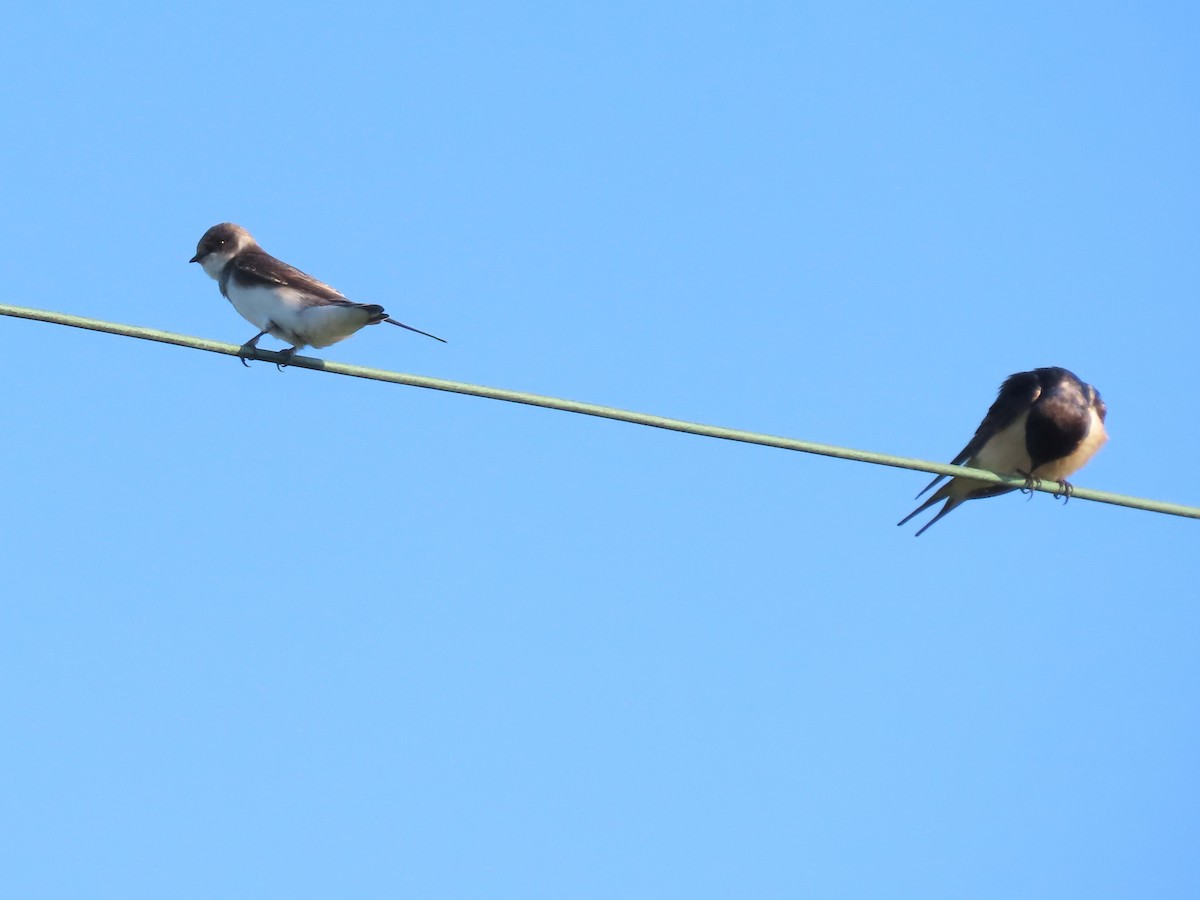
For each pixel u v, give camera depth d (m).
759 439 11.89
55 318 10.80
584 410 11.48
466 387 11.32
